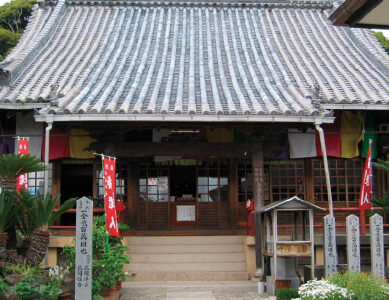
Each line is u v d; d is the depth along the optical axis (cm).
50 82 1362
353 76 1459
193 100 1216
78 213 883
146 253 1328
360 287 785
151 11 1898
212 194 1530
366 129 1416
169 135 1400
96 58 1516
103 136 1224
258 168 1236
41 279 895
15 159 922
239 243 1372
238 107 1198
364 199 1238
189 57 1573
